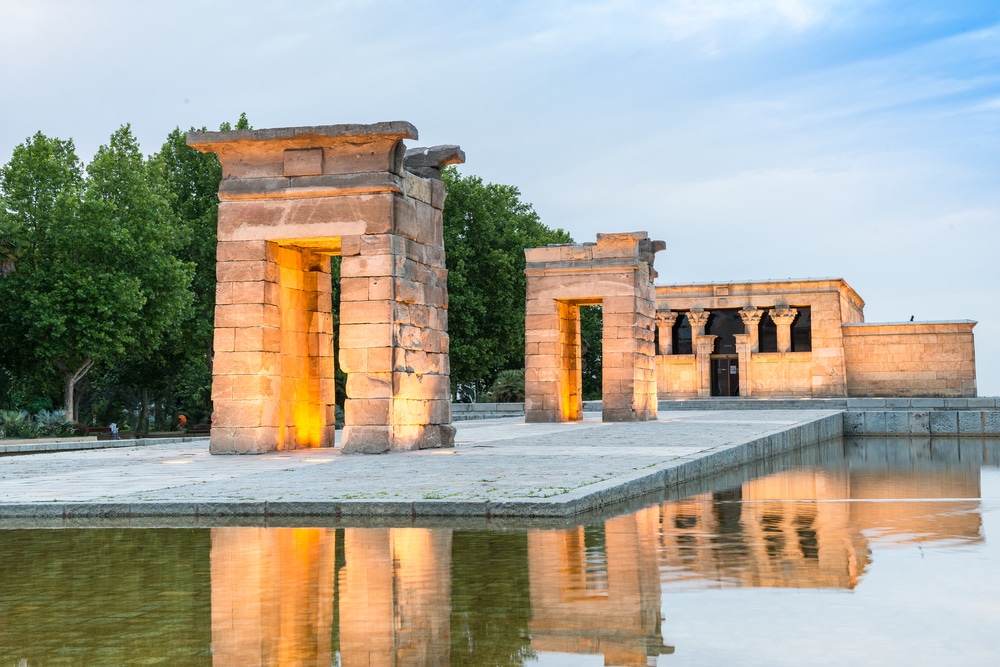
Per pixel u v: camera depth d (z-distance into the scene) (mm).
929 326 63844
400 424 21297
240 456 20922
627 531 10062
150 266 48688
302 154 21688
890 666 4969
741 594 6762
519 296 62500
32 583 7414
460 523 10773
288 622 6109
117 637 5750
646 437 24219
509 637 5660
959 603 6426
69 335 46094
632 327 37094
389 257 21125
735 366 66812
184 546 9250
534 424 35531
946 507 12422
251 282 21891
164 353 58875
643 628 5801
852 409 49656
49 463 19375
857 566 7832
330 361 24625
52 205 48438
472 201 60406
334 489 12984
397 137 21281
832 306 64062
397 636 5719
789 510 12070
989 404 49812
